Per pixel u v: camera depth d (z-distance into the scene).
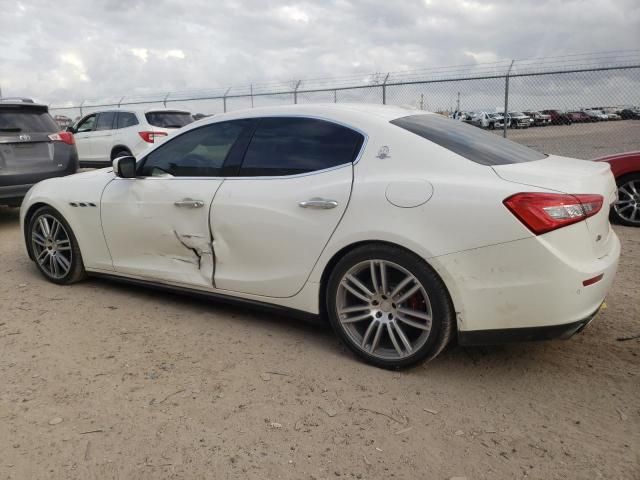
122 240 4.13
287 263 3.35
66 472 2.27
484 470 2.26
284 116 3.56
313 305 3.32
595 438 2.47
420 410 2.71
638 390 2.87
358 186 3.08
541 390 2.89
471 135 3.45
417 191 2.90
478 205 2.74
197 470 2.28
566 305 2.69
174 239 3.82
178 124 12.46
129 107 12.39
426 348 2.95
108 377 3.05
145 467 2.30
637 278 4.62
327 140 3.34
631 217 6.82
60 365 3.20
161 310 4.08
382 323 3.09
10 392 2.90
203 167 3.77
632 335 3.52
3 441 2.48
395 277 3.06
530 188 2.71
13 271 5.12
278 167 3.45
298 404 2.77
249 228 3.44
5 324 3.82
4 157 6.64
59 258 4.62
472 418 2.64
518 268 2.69
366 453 2.38
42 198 4.57
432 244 2.81
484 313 2.80
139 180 4.03
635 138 9.56
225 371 3.12
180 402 2.79
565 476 2.22
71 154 7.35
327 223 3.15
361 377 3.04
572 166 3.20
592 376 3.03
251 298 3.58
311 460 2.33
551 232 2.64
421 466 2.29
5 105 6.73
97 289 4.57
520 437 2.48
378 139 3.17
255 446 2.43
